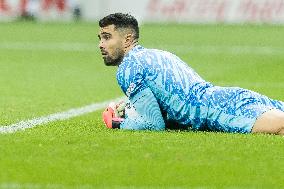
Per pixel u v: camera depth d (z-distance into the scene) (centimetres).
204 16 7412
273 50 5366
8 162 1716
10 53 5153
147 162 1727
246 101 2069
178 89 2086
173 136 2019
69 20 7575
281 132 2033
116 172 1639
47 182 1555
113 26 2122
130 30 2122
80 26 7112
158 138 1991
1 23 7362
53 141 1956
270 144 1916
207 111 2081
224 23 7400
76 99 3122
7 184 1535
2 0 7544
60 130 2155
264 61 4738
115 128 2155
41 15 7600
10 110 2697
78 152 1820
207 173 1638
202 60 4806
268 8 7331
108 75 4062
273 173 1644
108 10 7525
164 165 1700
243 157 1781
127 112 2133
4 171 1638
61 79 3872
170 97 2086
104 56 2142
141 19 7412
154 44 5731
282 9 7319
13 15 7581
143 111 2098
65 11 7594
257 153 1820
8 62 4666
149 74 2081
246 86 3606
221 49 5419
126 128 2127
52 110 2733
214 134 2050
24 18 7594
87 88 3528
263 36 6369
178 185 1547
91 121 2405
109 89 3506
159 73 2081
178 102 2088
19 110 2705
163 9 7438
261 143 1925
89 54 5116
